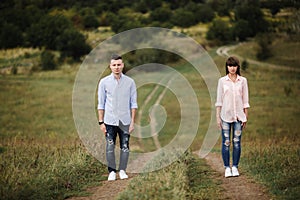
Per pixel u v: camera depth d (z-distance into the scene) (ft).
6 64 157.28
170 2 248.73
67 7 219.00
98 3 231.09
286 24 186.50
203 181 22.52
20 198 18.67
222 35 192.95
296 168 24.09
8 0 202.08
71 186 21.17
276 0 198.08
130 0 242.58
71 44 169.89
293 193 18.92
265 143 51.72
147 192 16.89
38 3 209.77
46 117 103.30
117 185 21.29
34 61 160.97
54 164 23.67
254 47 171.01
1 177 20.70
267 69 140.97
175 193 16.84
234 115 21.76
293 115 100.22
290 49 162.30
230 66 21.40
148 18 221.46
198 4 245.04
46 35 177.47
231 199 18.81
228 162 22.95
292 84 125.39
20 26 190.80
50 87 129.29
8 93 120.26
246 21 195.52
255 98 113.70
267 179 21.98
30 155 29.66
